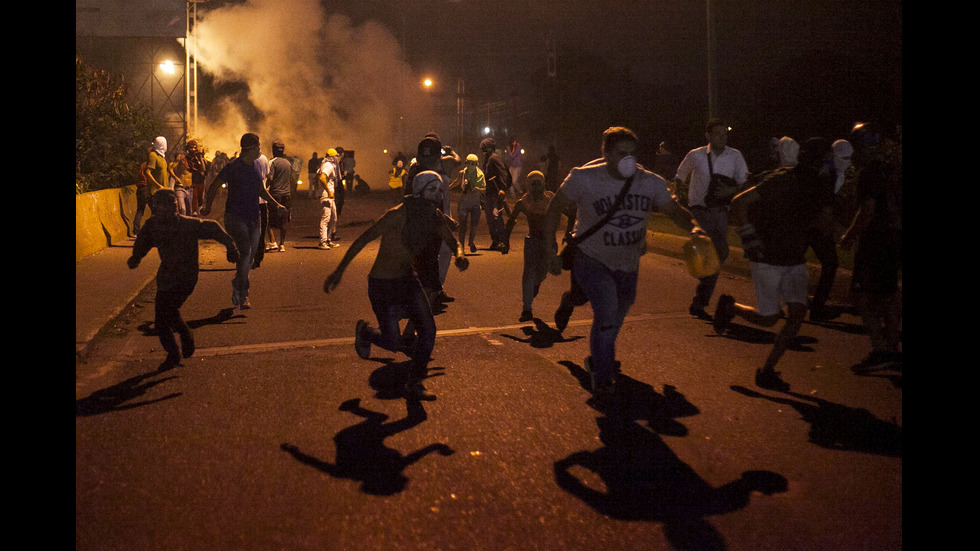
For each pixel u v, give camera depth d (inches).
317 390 242.1
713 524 155.7
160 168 634.2
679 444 197.8
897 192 251.4
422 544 147.5
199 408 225.1
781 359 277.3
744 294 405.7
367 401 231.5
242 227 355.3
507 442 198.8
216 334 317.7
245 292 361.1
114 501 165.3
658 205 230.4
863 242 253.4
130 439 200.8
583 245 227.1
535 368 266.8
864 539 150.3
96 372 262.2
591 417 217.6
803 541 149.4
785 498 167.3
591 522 156.2
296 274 474.0
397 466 183.5
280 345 298.7
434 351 290.4
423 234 228.7
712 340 305.1
